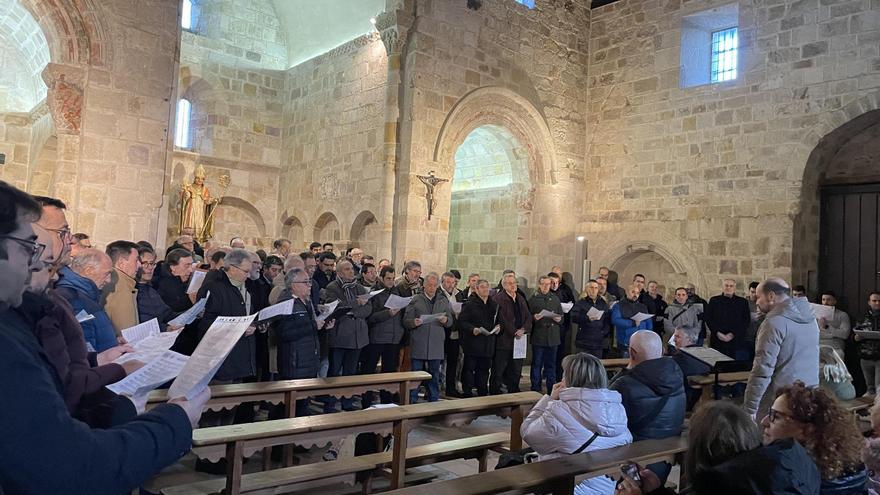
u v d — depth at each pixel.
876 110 10.28
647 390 4.05
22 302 1.66
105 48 8.74
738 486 2.20
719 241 11.92
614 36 14.00
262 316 5.03
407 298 7.02
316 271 8.12
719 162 12.05
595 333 9.30
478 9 12.35
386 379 5.67
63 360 2.02
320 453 5.89
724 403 2.48
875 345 8.84
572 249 14.01
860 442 2.64
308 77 14.37
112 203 8.80
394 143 11.41
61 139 8.53
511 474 3.14
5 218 1.45
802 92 11.08
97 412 2.19
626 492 2.55
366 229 12.54
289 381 5.25
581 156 14.27
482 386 8.40
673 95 12.84
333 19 13.55
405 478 5.12
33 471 1.27
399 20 11.23
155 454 1.54
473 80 12.23
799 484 2.19
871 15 10.38
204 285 5.35
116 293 4.75
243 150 14.57
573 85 14.15
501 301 8.59
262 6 14.86
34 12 8.66
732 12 12.19
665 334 10.84
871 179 11.08
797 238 11.12
